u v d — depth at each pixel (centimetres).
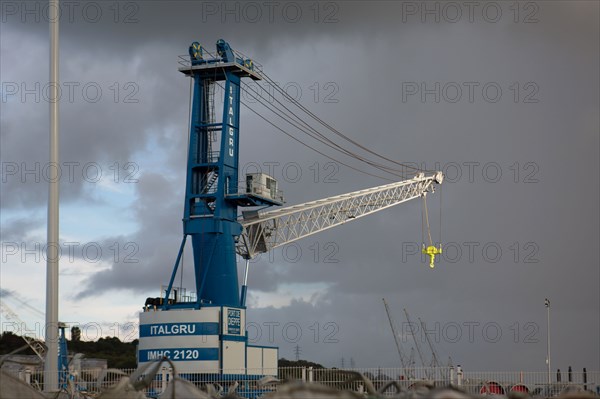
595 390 4659
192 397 3391
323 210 10412
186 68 8581
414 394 3256
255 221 9206
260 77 8906
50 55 6259
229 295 8369
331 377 4741
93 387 5056
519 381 4791
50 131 6153
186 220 8475
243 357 8094
